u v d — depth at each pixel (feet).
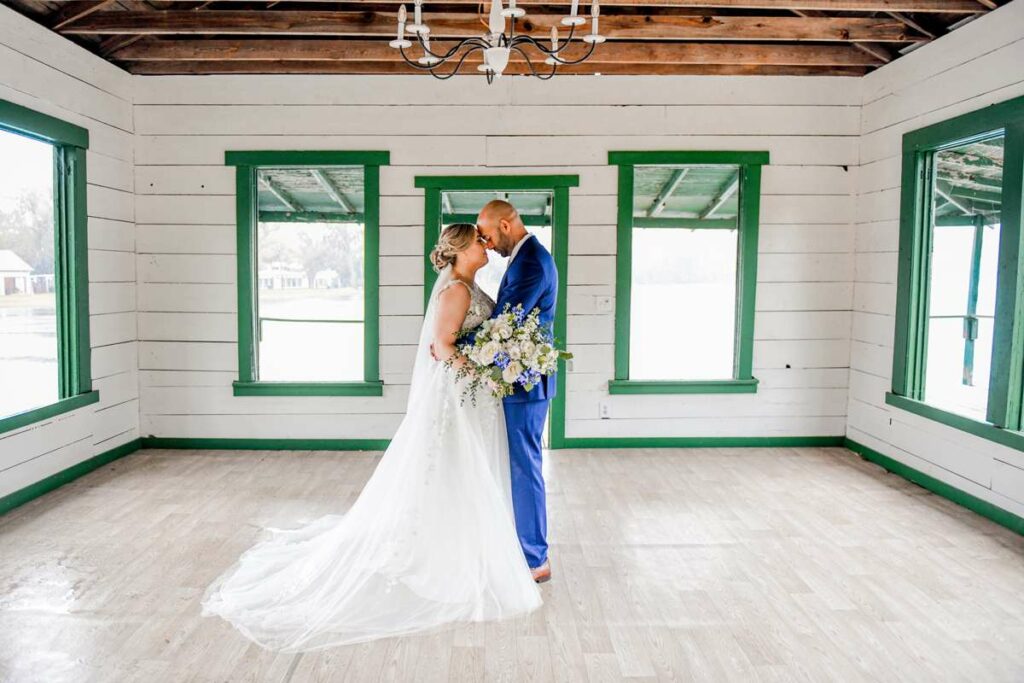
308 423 18.13
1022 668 8.21
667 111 17.79
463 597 9.39
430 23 14.28
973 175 16.38
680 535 12.39
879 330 17.04
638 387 18.17
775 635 8.95
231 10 14.65
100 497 14.20
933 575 10.75
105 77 16.35
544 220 24.00
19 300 14.29
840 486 15.25
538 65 17.02
